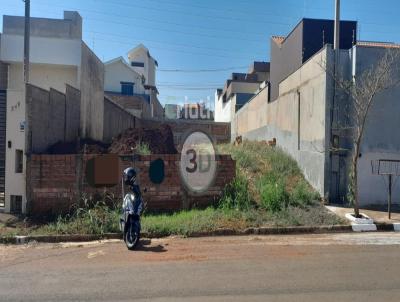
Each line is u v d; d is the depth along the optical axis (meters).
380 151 11.83
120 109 25.50
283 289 5.36
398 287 5.41
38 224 9.74
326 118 12.05
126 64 43.28
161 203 11.09
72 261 6.98
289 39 18.62
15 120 10.76
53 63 18.11
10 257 7.33
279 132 18.19
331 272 6.12
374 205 11.81
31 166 10.67
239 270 6.27
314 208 11.22
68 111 14.56
